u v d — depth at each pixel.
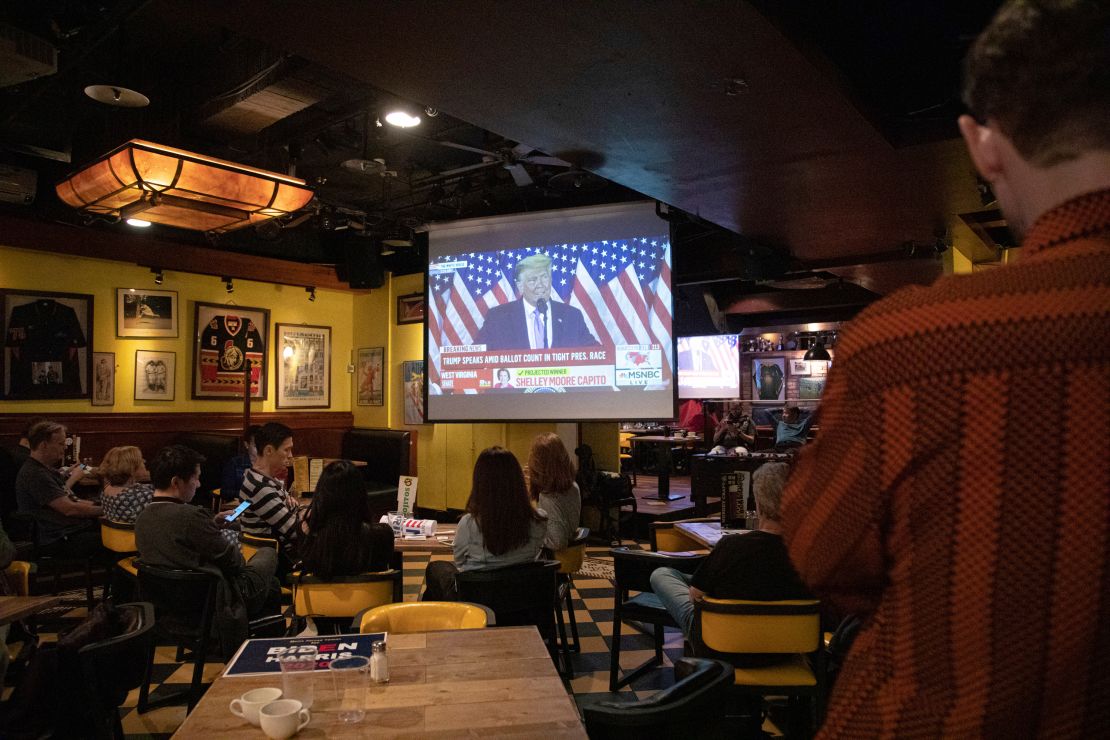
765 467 2.82
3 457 5.71
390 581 3.13
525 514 3.39
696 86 3.44
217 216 5.39
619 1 2.70
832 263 7.69
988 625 0.55
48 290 7.64
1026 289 0.58
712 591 2.75
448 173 6.96
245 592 3.33
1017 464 0.55
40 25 3.85
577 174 6.02
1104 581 0.53
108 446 7.96
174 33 4.98
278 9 2.78
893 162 4.47
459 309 7.01
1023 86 0.62
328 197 8.39
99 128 6.16
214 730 1.55
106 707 2.11
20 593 3.36
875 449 0.61
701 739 1.58
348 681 1.82
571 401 6.51
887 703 0.60
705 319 11.14
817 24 3.47
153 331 8.43
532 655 2.01
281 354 9.61
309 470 6.11
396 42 3.03
